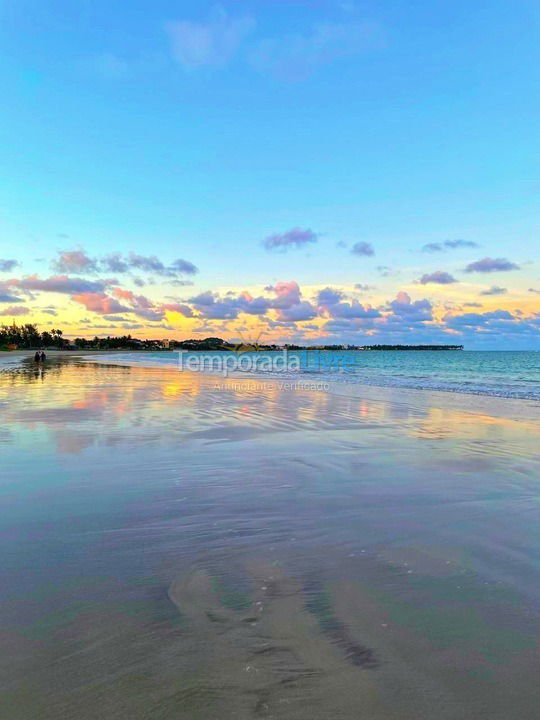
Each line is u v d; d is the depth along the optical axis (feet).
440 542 11.51
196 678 6.46
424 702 6.03
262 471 18.30
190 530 12.15
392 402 45.27
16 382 66.03
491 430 28.60
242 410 37.17
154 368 122.42
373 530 12.30
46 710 5.82
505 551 10.97
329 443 24.04
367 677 6.51
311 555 10.68
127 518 12.97
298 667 6.71
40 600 8.48
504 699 6.08
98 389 55.42
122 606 8.31
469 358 284.41
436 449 22.79
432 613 8.18
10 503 14.17
